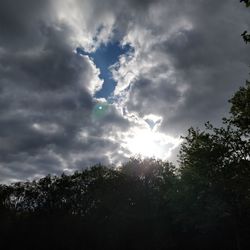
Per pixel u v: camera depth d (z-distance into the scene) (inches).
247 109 1266.0
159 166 3134.8
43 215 3250.5
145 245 2536.9
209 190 1590.8
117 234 2701.8
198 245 2241.6
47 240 2955.2
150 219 2586.1
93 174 3361.2
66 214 3189.0
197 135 1717.5
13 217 3211.1
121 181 3095.5
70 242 2874.0
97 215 2970.0
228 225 1886.1
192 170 1632.6
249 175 1470.2
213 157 1601.9
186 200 1680.6
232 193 1589.6
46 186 3425.2
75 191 3341.5
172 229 2402.8
